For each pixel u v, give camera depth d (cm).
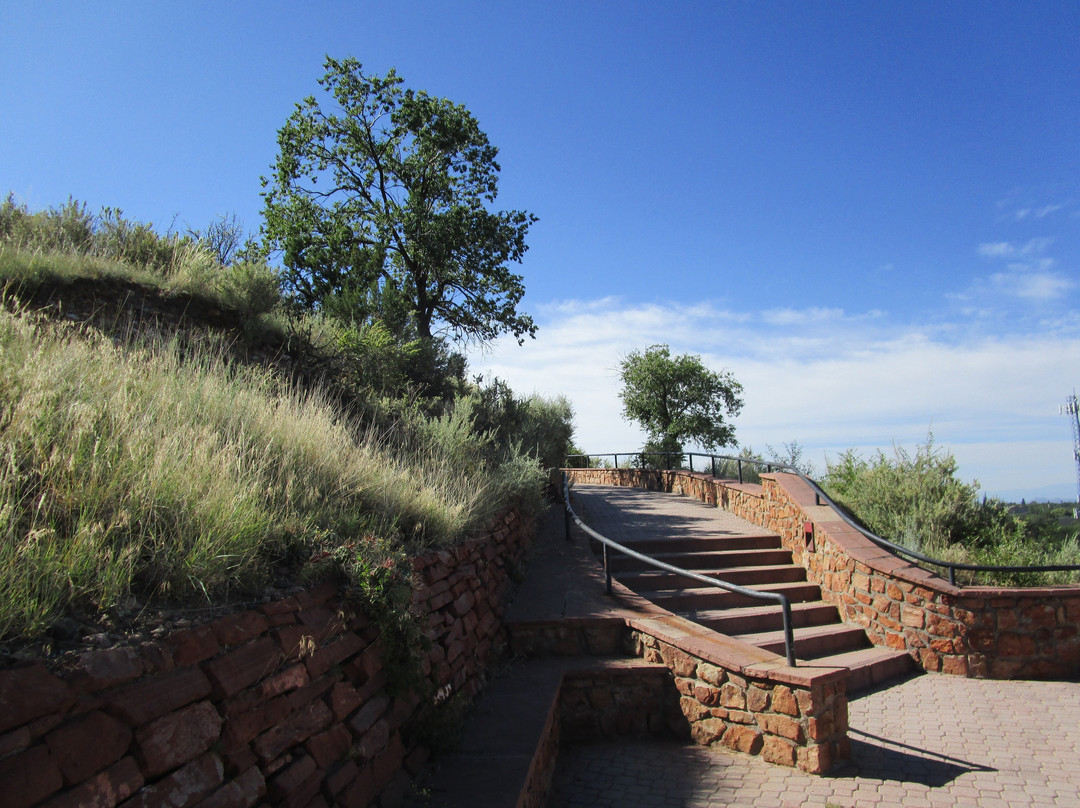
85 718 204
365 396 848
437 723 414
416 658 393
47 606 226
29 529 265
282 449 465
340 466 494
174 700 233
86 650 224
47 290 691
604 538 739
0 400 327
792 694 500
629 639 639
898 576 734
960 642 693
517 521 853
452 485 668
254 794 252
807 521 895
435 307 2144
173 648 247
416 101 2009
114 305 729
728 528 1095
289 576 351
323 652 325
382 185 2081
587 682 586
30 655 211
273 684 282
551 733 507
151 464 330
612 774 510
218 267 926
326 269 1867
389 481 537
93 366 420
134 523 301
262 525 349
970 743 535
